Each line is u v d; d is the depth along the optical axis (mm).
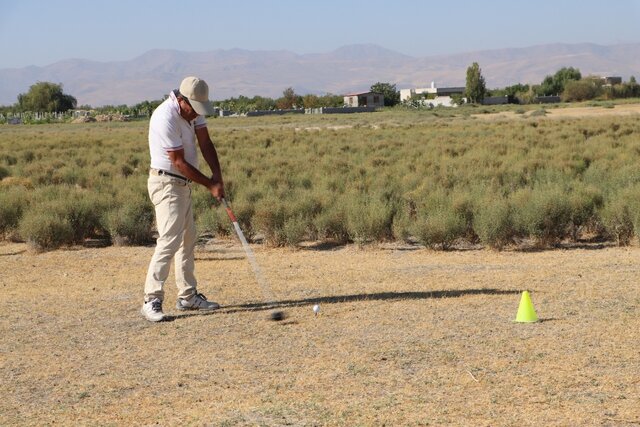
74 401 6535
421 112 108125
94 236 17312
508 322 8539
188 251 9633
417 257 13750
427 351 7559
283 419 5961
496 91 179375
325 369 7129
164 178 9273
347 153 35188
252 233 16656
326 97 161875
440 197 17391
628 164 24234
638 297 9578
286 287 10898
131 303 10133
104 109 162875
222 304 9953
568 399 6223
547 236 14969
